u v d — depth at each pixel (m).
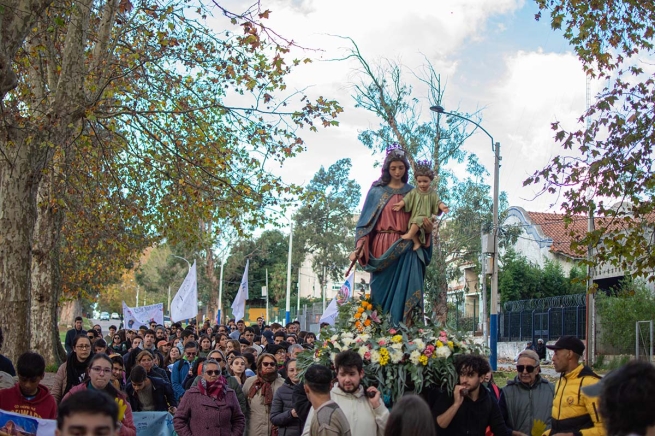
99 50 14.80
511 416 8.16
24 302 13.65
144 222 20.00
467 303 51.56
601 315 30.45
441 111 23.28
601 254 15.41
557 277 41.28
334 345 7.87
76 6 14.13
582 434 6.62
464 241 36.81
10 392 7.46
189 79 17.58
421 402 4.29
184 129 17.95
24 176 13.73
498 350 37.91
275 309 74.81
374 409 6.66
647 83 14.66
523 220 45.03
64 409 3.49
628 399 3.54
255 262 69.88
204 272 62.81
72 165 19.22
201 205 18.02
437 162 32.56
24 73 16.81
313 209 59.03
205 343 15.66
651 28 14.75
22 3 10.30
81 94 14.26
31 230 13.88
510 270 41.38
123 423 7.28
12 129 13.52
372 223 8.39
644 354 28.05
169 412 10.72
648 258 14.87
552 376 26.11
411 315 8.24
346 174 61.41
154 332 18.38
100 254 25.62
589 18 14.70
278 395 9.27
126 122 17.31
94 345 12.27
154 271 70.12
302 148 16.22
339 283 64.12
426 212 8.30
